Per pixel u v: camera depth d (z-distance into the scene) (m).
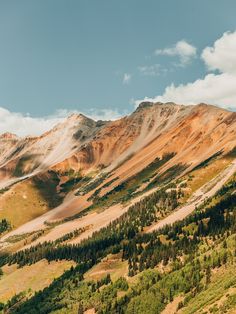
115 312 175.62
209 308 116.94
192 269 166.88
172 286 165.00
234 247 166.25
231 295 115.38
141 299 168.88
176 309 148.38
